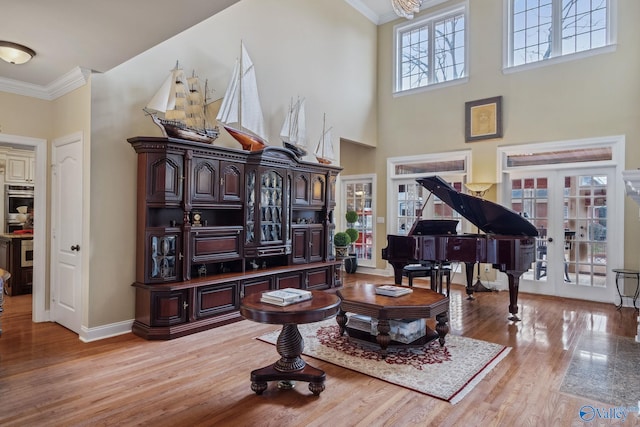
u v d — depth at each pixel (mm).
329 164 6102
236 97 4758
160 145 3836
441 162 7016
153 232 3889
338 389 2748
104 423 2287
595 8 5602
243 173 4637
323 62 6527
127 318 3967
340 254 6109
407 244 4828
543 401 2576
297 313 2621
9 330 4020
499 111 6266
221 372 3023
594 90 5508
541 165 5988
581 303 5383
